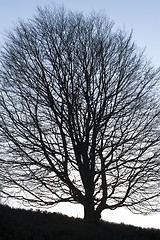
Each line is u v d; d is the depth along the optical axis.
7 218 16.88
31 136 17.59
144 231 19.45
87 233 16.33
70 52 18.44
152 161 16.94
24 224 16.52
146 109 18.38
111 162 17.23
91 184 17.30
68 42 18.69
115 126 17.59
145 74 19.17
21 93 18.19
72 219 19.64
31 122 17.83
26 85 18.38
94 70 18.23
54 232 16.20
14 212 18.73
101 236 16.34
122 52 19.08
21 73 18.53
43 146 17.19
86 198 17.14
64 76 17.95
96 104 17.75
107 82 18.03
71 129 17.48
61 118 17.61
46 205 16.88
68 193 17.22
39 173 17.67
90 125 17.64
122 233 18.03
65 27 19.39
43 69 18.50
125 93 18.48
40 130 17.34
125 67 18.70
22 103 18.16
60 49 18.59
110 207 17.03
